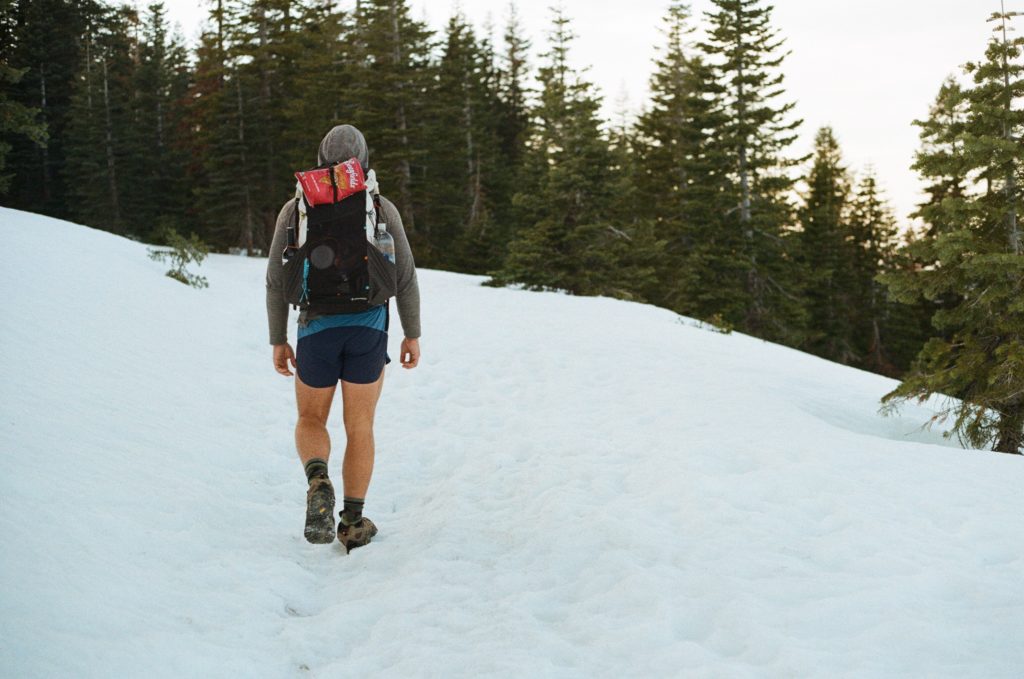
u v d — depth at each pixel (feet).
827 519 13.56
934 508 14.05
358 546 12.55
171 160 153.17
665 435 20.21
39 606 7.95
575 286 93.30
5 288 27.86
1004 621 9.47
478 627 9.54
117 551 10.11
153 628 8.36
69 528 10.19
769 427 20.92
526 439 20.63
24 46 167.63
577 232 91.81
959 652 8.68
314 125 131.13
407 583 10.88
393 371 30.35
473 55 165.27
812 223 147.84
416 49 133.80
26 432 13.64
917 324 150.10
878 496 14.76
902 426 34.91
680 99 151.33
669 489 15.47
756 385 30.19
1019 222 35.35
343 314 11.46
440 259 134.31
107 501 11.71
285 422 21.99
